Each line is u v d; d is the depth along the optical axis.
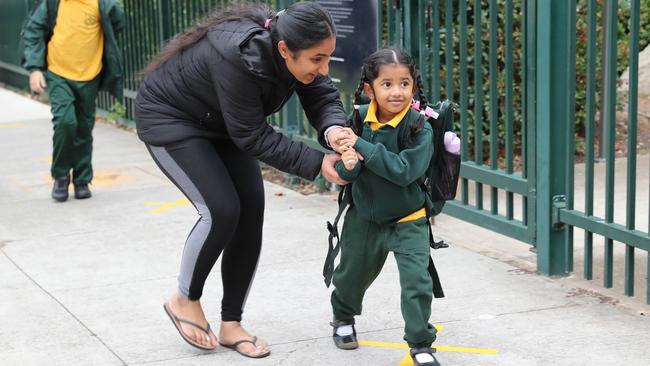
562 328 4.92
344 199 4.42
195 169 4.36
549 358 4.55
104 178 8.95
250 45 4.06
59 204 7.98
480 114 6.46
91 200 8.09
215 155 4.43
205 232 4.41
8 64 15.80
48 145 10.70
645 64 10.70
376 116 4.25
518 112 9.00
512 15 6.07
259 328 5.05
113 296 5.65
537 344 4.72
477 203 6.50
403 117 4.19
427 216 4.36
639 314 5.10
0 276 6.10
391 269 5.95
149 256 6.44
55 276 6.07
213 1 9.21
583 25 8.82
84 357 4.74
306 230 6.93
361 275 4.51
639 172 8.38
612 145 5.32
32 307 5.50
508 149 6.16
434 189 4.38
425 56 6.91
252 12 4.28
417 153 4.11
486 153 8.98
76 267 6.25
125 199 8.09
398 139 4.20
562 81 5.61
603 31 8.64
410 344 4.37
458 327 4.98
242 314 5.19
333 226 4.49
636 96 5.12
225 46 4.12
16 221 7.47
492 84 6.29
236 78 4.09
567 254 5.75
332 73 7.75
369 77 4.18
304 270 6.01
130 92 11.53
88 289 5.79
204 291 5.66
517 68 8.84
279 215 7.39
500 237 6.72
